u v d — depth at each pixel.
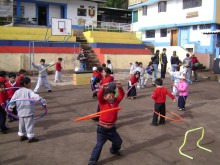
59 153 5.94
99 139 5.33
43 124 8.04
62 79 18.05
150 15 30.47
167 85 15.63
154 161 5.61
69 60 22.42
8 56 20.31
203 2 23.69
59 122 8.27
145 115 9.24
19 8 28.42
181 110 10.00
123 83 16.58
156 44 30.38
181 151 6.15
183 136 7.19
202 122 8.55
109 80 9.02
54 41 22.58
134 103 11.11
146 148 6.30
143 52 24.91
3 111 7.12
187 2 25.45
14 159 5.60
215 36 23.30
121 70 23.52
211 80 18.36
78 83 15.59
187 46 24.98
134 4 32.78
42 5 29.95
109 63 15.32
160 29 29.75
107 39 26.11
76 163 5.45
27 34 22.77
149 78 15.59
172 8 27.25
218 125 8.25
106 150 6.13
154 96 8.01
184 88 9.84
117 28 31.41
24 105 6.29
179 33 26.97
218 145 6.59
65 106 10.40
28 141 6.53
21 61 20.62
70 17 30.94
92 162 5.21
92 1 32.00
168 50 23.55
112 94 5.38
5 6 25.27
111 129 5.34
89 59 23.09
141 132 7.46
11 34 21.80
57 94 12.80
